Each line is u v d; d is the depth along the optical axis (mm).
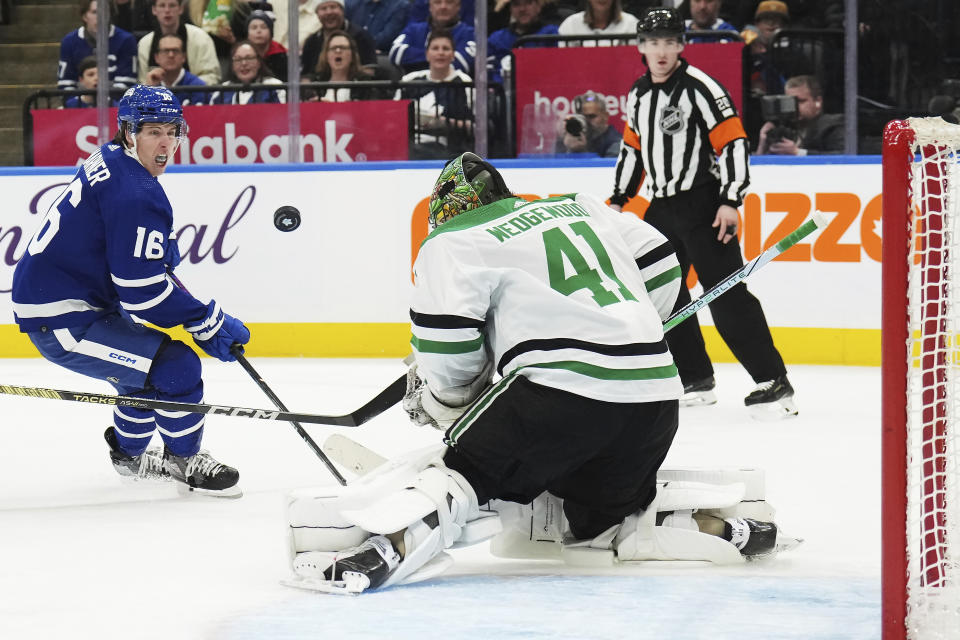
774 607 6844
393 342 20188
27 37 24531
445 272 7395
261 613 6824
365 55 21891
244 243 20359
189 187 20391
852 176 18875
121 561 8242
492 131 21625
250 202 20312
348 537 7367
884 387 5949
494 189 7895
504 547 8180
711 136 15258
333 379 18016
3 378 18484
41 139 22484
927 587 6293
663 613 6723
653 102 15508
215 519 9680
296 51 21703
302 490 7539
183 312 10344
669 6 21234
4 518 9781
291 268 20312
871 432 13758
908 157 5898
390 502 7293
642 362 7418
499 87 21516
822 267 19062
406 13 21656
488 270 7391
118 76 22281
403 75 21875
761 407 14766
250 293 20422
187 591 7379
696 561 7930
